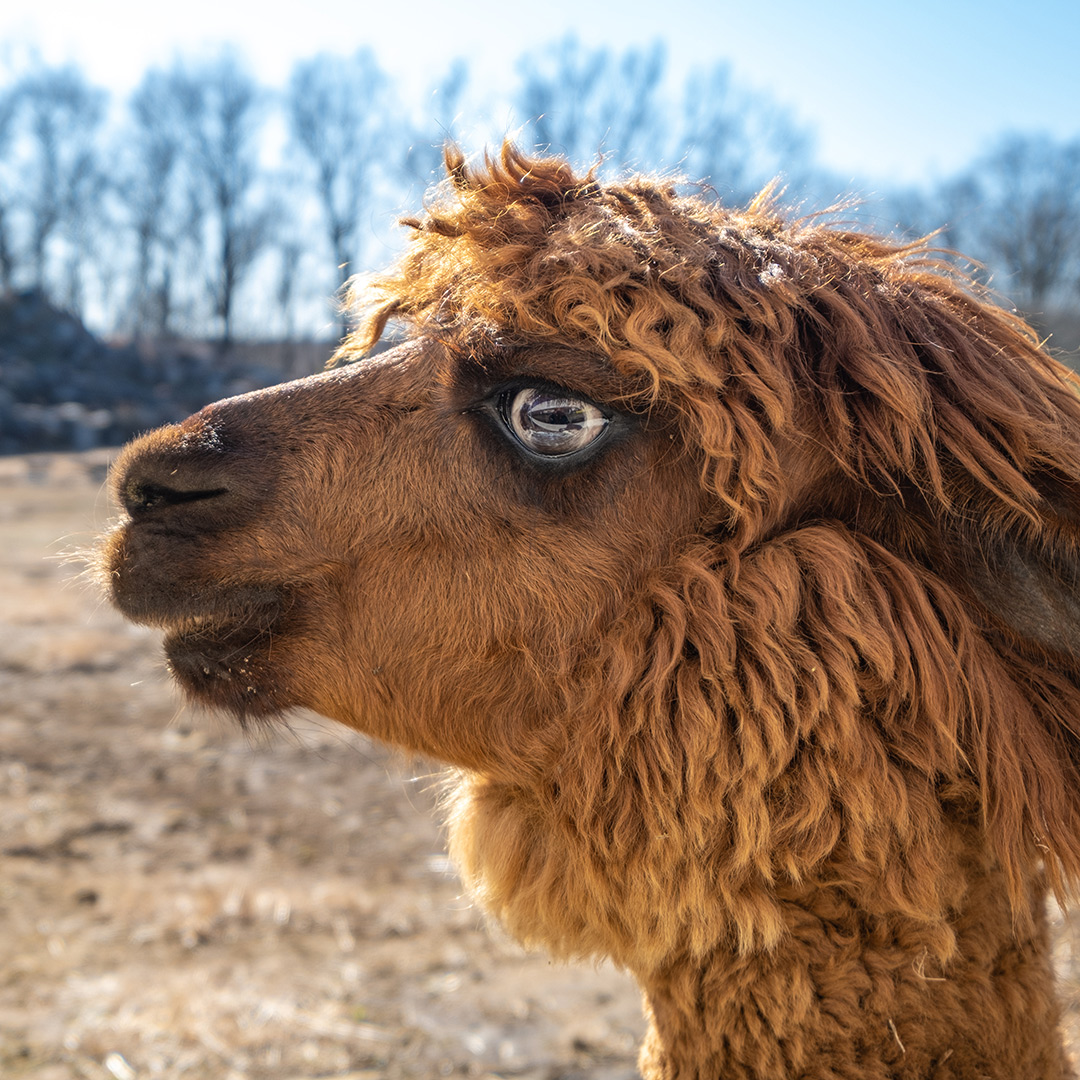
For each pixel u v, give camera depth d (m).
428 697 0.38
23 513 3.08
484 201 0.41
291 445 0.39
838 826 0.34
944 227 0.47
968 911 0.35
